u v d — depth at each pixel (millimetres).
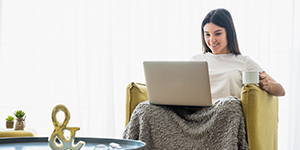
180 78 1917
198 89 1899
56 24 3441
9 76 3441
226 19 2416
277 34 3338
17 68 3441
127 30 3379
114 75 3377
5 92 3438
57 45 3436
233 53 2453
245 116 1843
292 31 3309
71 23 3436
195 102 1934
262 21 3336
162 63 1940
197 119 1925
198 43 3344
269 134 2092
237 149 1787
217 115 1839
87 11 3389
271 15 3340
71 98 3424
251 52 3332
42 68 3438
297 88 3309
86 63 3389
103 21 3398
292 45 3309
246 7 3334
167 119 1959
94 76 3393
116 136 3381
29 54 3443
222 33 2416
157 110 1979
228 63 2418
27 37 3441
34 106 3436
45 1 3445
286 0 3326
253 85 1852
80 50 3406
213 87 2352
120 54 3375
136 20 3385
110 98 3338
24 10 3443
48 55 3436
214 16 2422
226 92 2303
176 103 1972
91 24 3398
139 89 2145
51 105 3432
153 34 3371
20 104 3438
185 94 1934
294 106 3316
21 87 3441
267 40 3324
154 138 1941
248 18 3336
